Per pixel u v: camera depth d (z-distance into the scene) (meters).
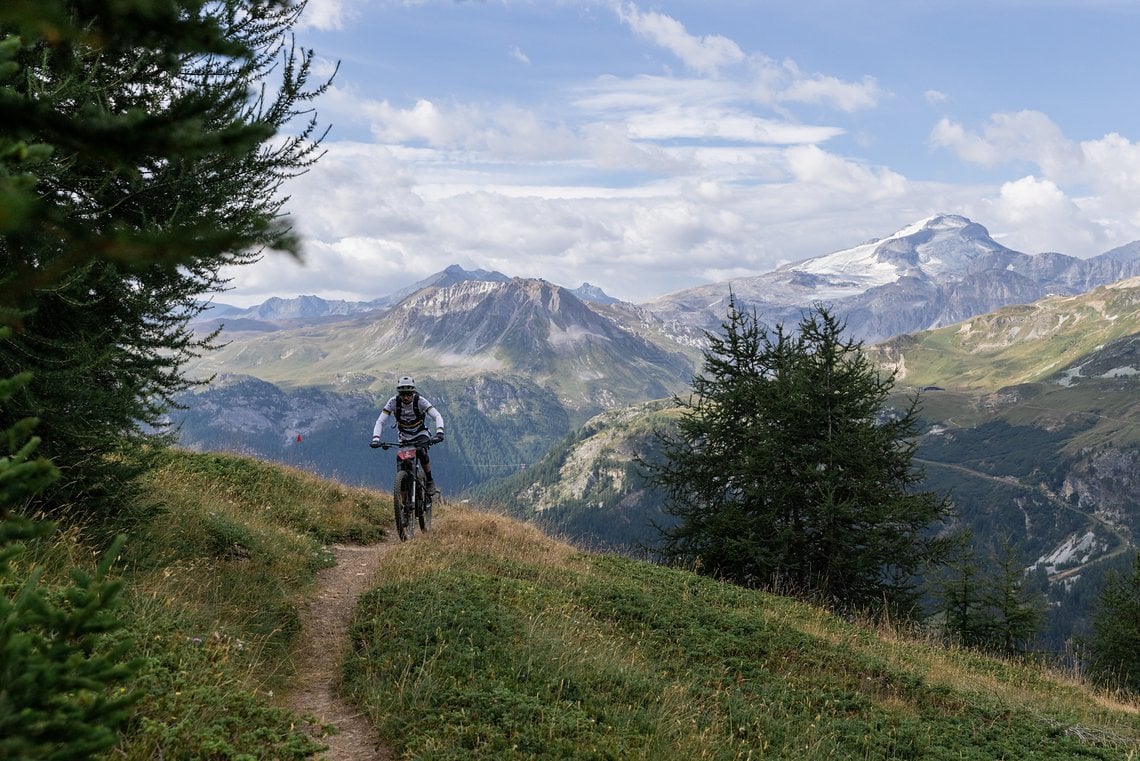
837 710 10.54
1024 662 20.11
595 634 11.04
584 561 16.73
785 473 23.30
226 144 1.98
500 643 8.99
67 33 1.66
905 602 22.64
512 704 7.34
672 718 8.12
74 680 2.19
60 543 7.76
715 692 9.89
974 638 28.94
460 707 7.23
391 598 10.25
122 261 1.67
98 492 8.95
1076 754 10.15
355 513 17.16
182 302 8.76
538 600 11.62
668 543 24.97
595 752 6.60
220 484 15.60
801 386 23.16
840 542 22.16
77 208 6.75
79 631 2.33
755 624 13.72
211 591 9.29
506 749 6.46
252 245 1.75
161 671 5.82
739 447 24.94
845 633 15.87
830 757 8.65
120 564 8.48
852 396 22.95
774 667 11.99
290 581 11.09
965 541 23.25
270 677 7.72
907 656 15.23
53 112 1.78
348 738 6.75
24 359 7.25
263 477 17.27
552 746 6.61
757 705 9.91
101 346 7.84
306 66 8.80
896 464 23.66
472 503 21.28
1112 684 27.23
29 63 5.35
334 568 13.07
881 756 9.03
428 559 13.10
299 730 6.27
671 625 12.68
